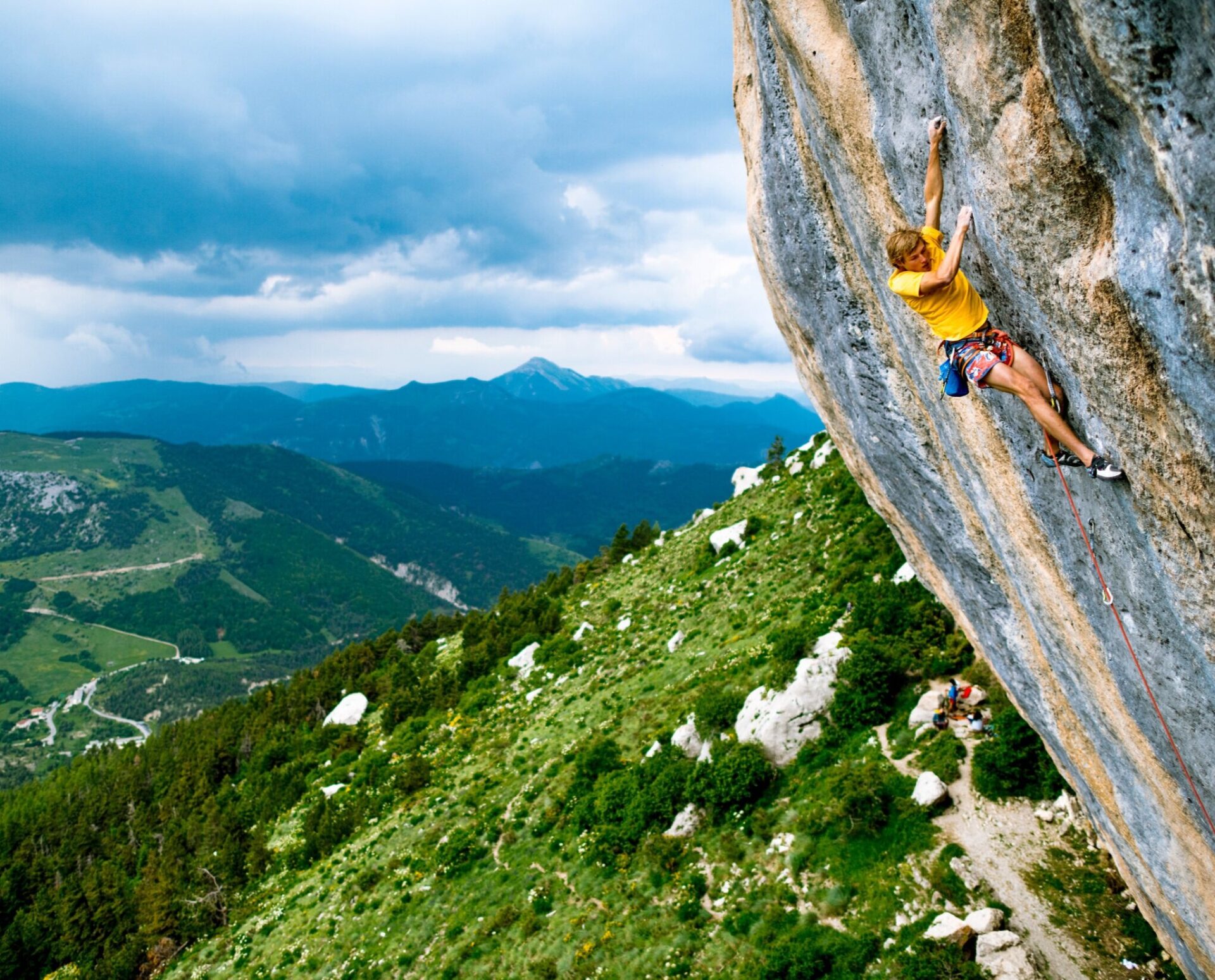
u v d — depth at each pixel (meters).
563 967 27.75
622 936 27.59
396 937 35.66
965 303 7.13
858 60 8.30
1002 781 24.31
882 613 33.72
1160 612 7.09
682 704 42.31
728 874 27.48
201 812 80.69
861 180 9.41
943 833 23.88
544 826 37.97
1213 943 10.07
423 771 54.31
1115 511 7.00
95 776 116.94
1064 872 21.33
